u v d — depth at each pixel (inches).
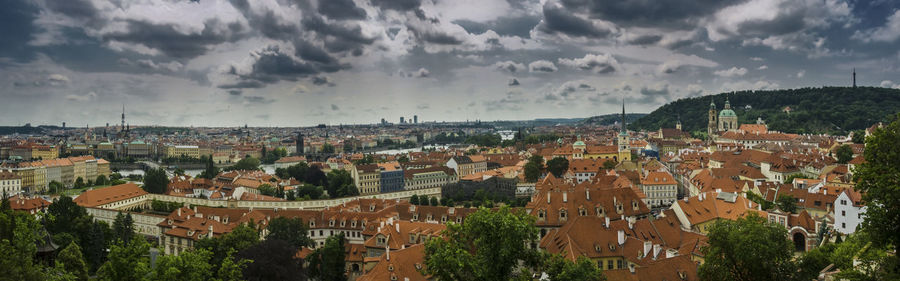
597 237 6053.2
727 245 4111.7
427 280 5841.5
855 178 3464.6
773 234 4067.4
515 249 3656.5
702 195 7839.6
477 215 3730.3
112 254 3914.9
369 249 7298.2
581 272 3786.9
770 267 3991.1
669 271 4761.3
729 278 4089.6
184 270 3934.5
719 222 4286.4
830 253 5088.6
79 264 5142.7
